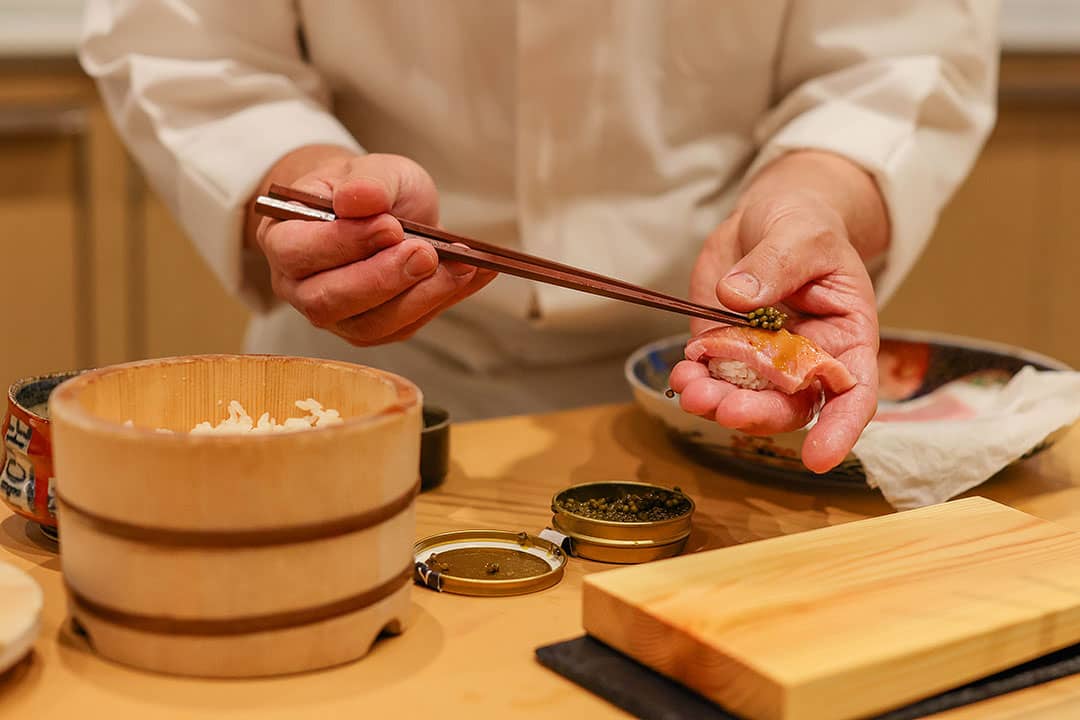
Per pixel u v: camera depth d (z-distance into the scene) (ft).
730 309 3.41
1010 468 3.87
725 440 3.75
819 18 4.36
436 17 4.25
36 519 3.34
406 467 3.04
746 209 3.71
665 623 2.95
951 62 4.32
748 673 2.85
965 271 8.45
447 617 3.17
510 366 4.66
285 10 4.31
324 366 3.23
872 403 3.34
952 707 2.95
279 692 2.95
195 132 4.18
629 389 4.72
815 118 4.20
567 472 3.81
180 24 4.23
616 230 4.37
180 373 3.21
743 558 3.13
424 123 4.37
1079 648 3.10
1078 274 8.63
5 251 6.64
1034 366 4.08
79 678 2.96
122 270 6.96
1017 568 3.13
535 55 4.17
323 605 2.97
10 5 7.09
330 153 4.02
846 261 3.52
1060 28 8.38
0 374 6.86
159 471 2.89
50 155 6.60
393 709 2.92
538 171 4.28
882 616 2.98
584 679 2.98
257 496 2.91
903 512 3.33
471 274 3.54
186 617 2.94
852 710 2.87
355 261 3.50
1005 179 8.25
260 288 4.30
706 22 4.30
